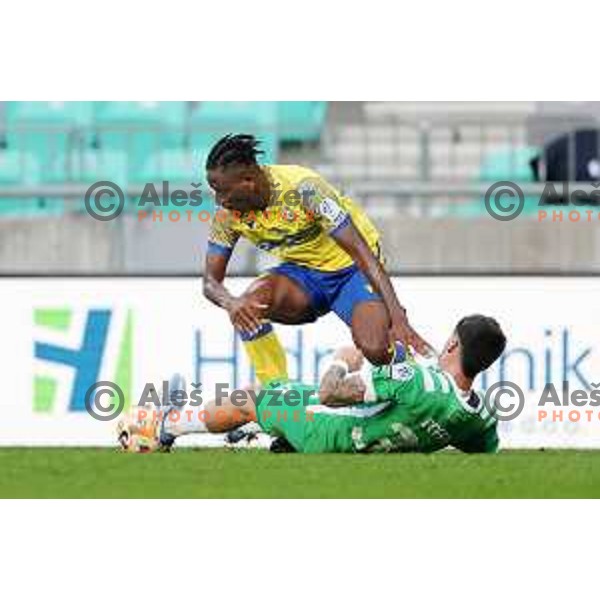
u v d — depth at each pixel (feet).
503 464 119.85
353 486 109.91
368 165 169.07
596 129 158.92
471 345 124.26
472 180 157.89
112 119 175.32
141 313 134.00
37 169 171.22
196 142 172.45
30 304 133.80
